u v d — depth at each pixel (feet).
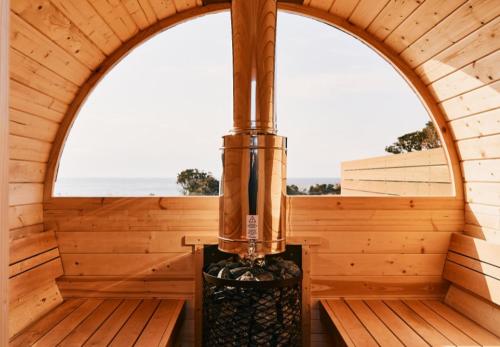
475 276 6.87
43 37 6.05
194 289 7.91
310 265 7.93
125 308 7.33
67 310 7.20
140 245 7.98
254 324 6.18
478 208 7.49
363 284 7.95
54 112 7.47
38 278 6.93
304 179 11.75
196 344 7.78
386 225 8.00
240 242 6.11
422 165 9.74
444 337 6.02
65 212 7.94
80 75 7.52
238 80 6.17
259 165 6.04
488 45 6.00
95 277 7.93
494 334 6.16
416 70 7.86
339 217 8.02
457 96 7.25
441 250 7.98
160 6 7.37
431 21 6.53
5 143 2.34
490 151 7.01
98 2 6.31
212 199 8.00
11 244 6.34
